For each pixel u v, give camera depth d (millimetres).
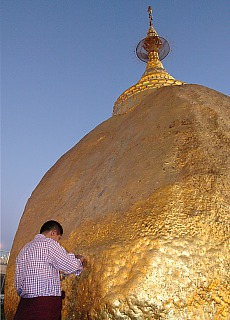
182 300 3246
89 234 4289
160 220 3658
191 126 4719
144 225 3709
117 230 3920
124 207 4164
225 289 3305
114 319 3283
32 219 6438
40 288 3611
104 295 3447
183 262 3369
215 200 3725
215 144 4445
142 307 3242
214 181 3898
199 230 3520
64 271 3785
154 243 3506
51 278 3688
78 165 6496
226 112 5254
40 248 3771
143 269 3381
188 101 5312
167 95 5816
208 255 3398
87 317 3547
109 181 4980
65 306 3906
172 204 3762
